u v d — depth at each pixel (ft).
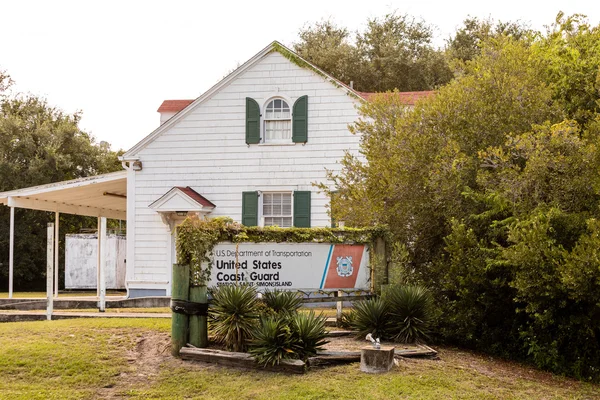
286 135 64.80
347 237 37.52
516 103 38.99
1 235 109.60
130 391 26.03
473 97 39.78
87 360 29.40
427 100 42.19
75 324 37.76
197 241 32.48
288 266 35.99
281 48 64.44
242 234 34.58
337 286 37.24
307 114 63.72
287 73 64.44
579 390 29.73
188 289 31.55
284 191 64.08
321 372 28.50
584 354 33.35
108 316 44.11
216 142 65.10
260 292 34.76
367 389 26.21
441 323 37.45
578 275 29.84
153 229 65.21
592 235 30.32
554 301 33.32
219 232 33.99
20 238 110.73
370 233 38.27
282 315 31.17
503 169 35.35
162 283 64.44
